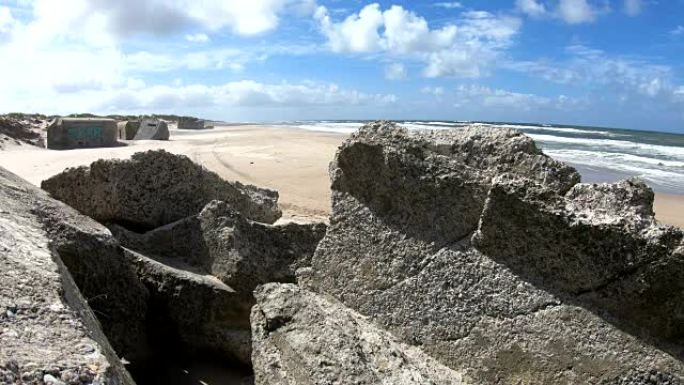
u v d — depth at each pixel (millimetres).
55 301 3453
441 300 4719
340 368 3961
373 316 5051
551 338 4133
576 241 4117
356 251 5328
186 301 5875
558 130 90812
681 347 3891
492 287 4492
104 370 2918
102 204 7273
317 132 56750
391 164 5113
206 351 5953
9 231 4312
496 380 4285
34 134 32156
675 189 22141
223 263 6297
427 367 4340
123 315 5551
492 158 5090
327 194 16297
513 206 4340
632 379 3812
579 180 4840
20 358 2752
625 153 39844
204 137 41969
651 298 3893
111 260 5512
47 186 7113
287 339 4391
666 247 3801
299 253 7031
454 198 4855
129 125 37938
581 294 4164
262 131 54500
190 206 8008
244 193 8984
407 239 5059
